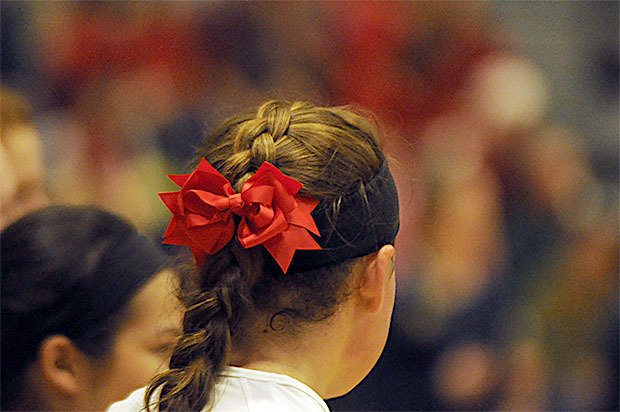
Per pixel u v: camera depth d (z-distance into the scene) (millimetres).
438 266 9352
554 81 10898
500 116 10414
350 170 3152
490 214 9781
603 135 10680
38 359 4160
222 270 3146
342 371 3408
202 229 3094
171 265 4160
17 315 4141
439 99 10297
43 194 6340
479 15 10734
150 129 9492
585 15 11094
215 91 9773
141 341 4152
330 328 3221
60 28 10094
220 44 9906
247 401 3094
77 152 9234
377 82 10125
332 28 10094
